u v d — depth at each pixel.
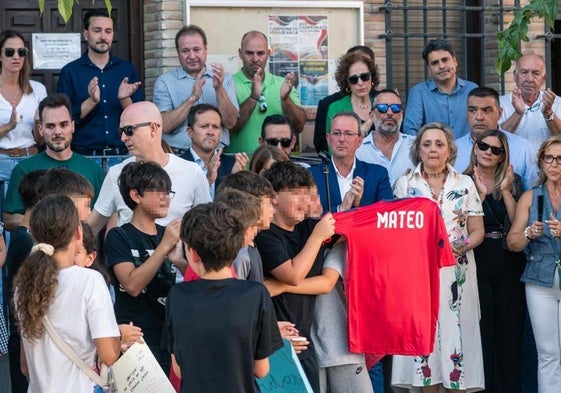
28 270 6.93
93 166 10.59
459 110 12.45
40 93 11.82
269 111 12.27
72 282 7.02
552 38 14.42
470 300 10.23
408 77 14.13
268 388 7.55
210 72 12.23
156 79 12.59
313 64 13.59
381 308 8.81
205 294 6.74
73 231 7.07
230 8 13.34
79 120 11.90
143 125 9.34
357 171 10.57
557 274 10.28
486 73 14.46
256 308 6.74
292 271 8.03
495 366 10.73
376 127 11.46
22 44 11.55
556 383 10.38
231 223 6.77
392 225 8.87
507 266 10.63
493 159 10.58
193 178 9.48
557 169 10.31
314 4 13.54
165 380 7.09
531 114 12.23
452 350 10.09
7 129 11.30
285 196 8.23
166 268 8.27
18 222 10.25
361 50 12.42
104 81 12.09
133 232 8.29
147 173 8.24
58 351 7.01
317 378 8.38
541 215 10.40
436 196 10.34
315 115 13.52
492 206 10.61
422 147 10.36
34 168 10.34
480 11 14.36
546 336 10.38
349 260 8.77
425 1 14.02
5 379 11.02
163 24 13.32
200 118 10.67
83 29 13.38
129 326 7.38
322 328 8.79
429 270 9.02
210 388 6.66
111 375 7.12
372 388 9.45
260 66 12.36
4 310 10.56
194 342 6.68
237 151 12.12
